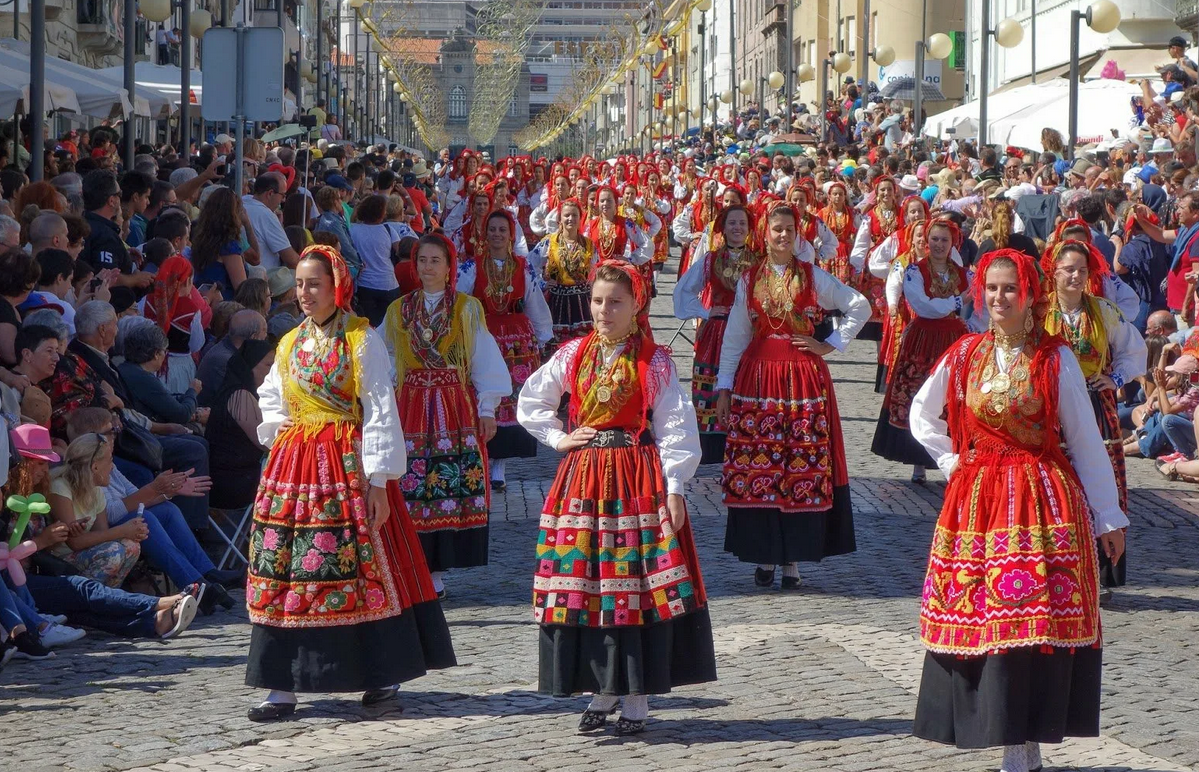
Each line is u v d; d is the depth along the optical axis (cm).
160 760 594
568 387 630
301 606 626
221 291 1241
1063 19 3916
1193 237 1442
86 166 1577
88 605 784
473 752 603
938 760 592
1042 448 561
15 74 1648
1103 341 846
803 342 870
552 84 11131
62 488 806
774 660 738
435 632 657
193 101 2439
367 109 6175
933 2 5394
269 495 635
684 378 1683
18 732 630
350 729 632
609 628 609
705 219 1944
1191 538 1023
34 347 862
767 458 869
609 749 607
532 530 1034
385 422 628
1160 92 2402
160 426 939
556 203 2072
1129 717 654
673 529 610
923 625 567
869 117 3809
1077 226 877
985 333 577
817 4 6266
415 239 1733
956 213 1127
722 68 8231
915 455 1166
